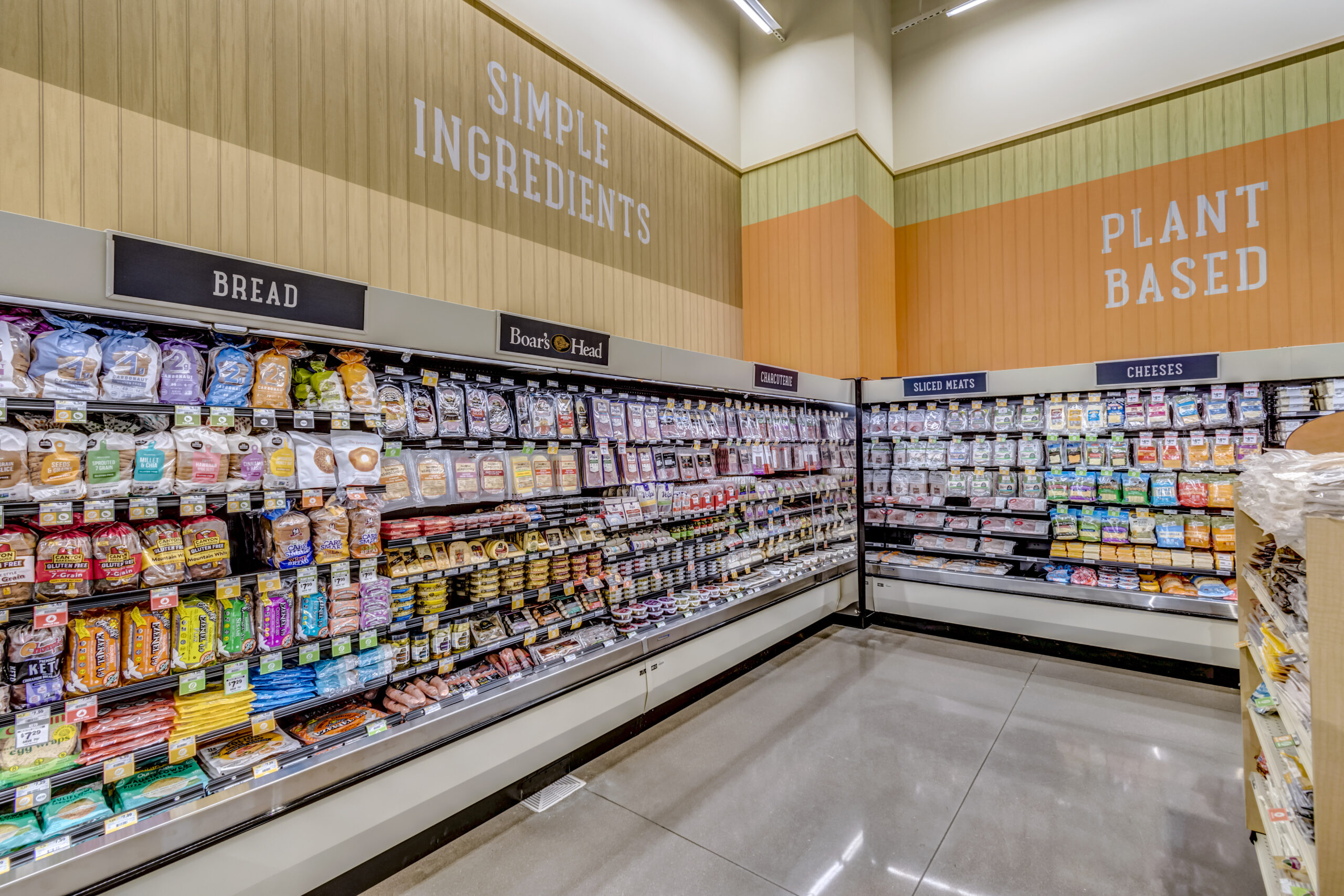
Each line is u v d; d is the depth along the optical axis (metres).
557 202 4.28
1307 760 1.42
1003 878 2.31
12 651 1.67
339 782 2.10
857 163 5.61
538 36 4.19
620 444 3.60
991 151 5.87
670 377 3.67
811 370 5.82
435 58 3.58
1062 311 5.48
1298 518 1.41
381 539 2.51
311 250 3.00
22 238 1.54
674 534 4.02
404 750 2.29
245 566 2.19
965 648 4.89
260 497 2.08
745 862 2.42
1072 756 3.19
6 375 1.61
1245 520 2.41
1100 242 5.31
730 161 6.12
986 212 5.88
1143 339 5.11
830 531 5.45
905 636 5.21
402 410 2.59
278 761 2.02
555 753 2.85
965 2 5.48
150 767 1.93
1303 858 1.54
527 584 3.12
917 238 6.27
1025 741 3.35
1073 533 4.74
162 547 1.91
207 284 1.85
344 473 2.33
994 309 5.83
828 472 5.60
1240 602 2.43
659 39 5.27
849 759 3.18
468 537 2.76
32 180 2.26
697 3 5.73
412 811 2.29
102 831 1.66
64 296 1.60
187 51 2.64
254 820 1.90
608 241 4.69
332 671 2.30
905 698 3.92
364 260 3.21
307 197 3.00
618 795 2.89
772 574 4.66
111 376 1.79
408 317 2.38
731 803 2.82
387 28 3.36
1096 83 5.36
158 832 1.72
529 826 2.66
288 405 2.20
